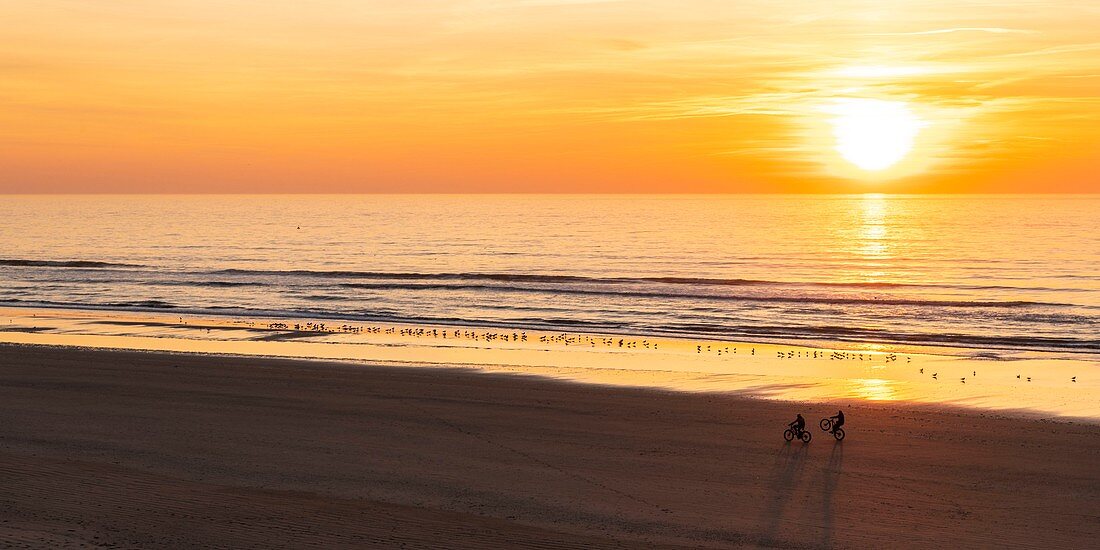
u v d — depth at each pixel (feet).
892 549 58.08
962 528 61.98
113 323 169.68
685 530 60.90
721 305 204.33
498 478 71.77
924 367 124.47
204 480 70.08
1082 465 75.97
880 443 82.43
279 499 63.10
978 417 92.38
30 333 155.12
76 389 103.04
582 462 76.38
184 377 110.52
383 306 203.21
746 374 117.60
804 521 62.95
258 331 159.43
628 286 241.76
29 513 55.21
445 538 55.06
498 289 235.61
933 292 234.58
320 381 109.19
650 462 76.48
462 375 114.42
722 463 76.28
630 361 128.67
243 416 91.25
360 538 54.03
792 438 83.61
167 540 51.47
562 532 59.67
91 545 49.32
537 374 116.16
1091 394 104.99
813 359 131.34
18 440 81.25
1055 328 171.22
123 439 82.07
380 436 84.23
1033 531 61.46
